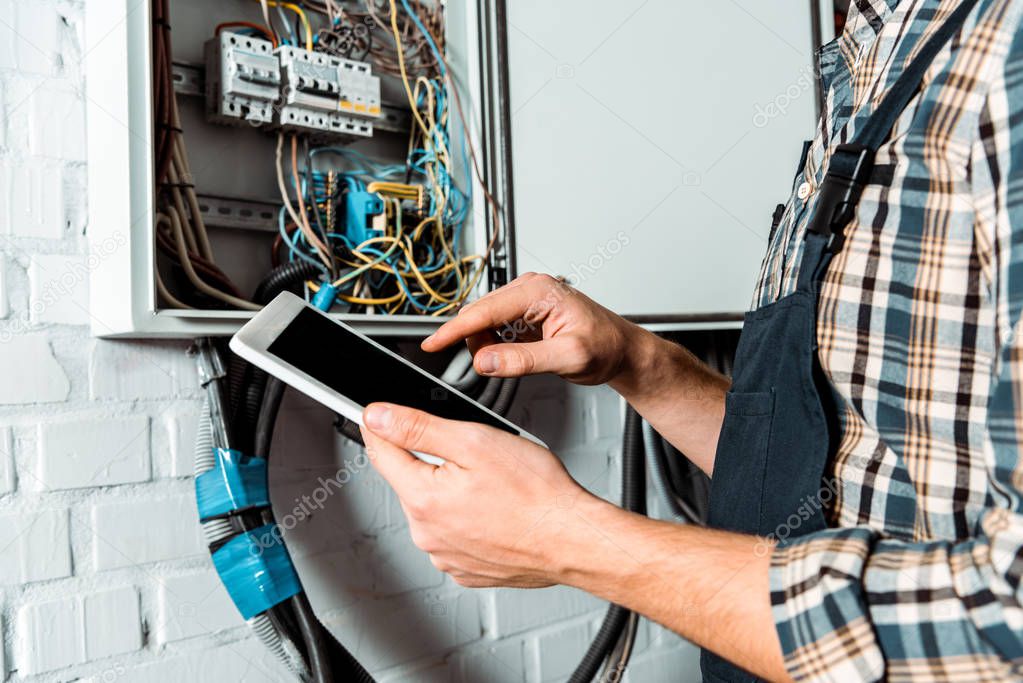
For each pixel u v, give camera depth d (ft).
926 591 1.26
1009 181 1.26
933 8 1.76
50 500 2.68
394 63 3.43
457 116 3.48
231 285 2.88
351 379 1.94
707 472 2.61
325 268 3.06
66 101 2.72
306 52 2.99
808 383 1.83
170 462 2.93
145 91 2.46
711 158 3.75
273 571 2.65
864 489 1.73
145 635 2.86
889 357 1.67
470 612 3.78
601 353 2.31
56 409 2.69
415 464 1.71
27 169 2.63
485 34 3.29
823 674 1.30
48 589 2.67
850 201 1.76
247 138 3.12
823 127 2.18
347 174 3.36
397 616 3.52
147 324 2.47
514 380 3.39
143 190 2.46
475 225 3.39
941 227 1.59
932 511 1.57
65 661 2.69
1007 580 1.14
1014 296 1.22
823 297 1.81
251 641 3.11
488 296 2.30
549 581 1.72
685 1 3.69
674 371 2.50
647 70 3.57
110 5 2.54
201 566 3.00
